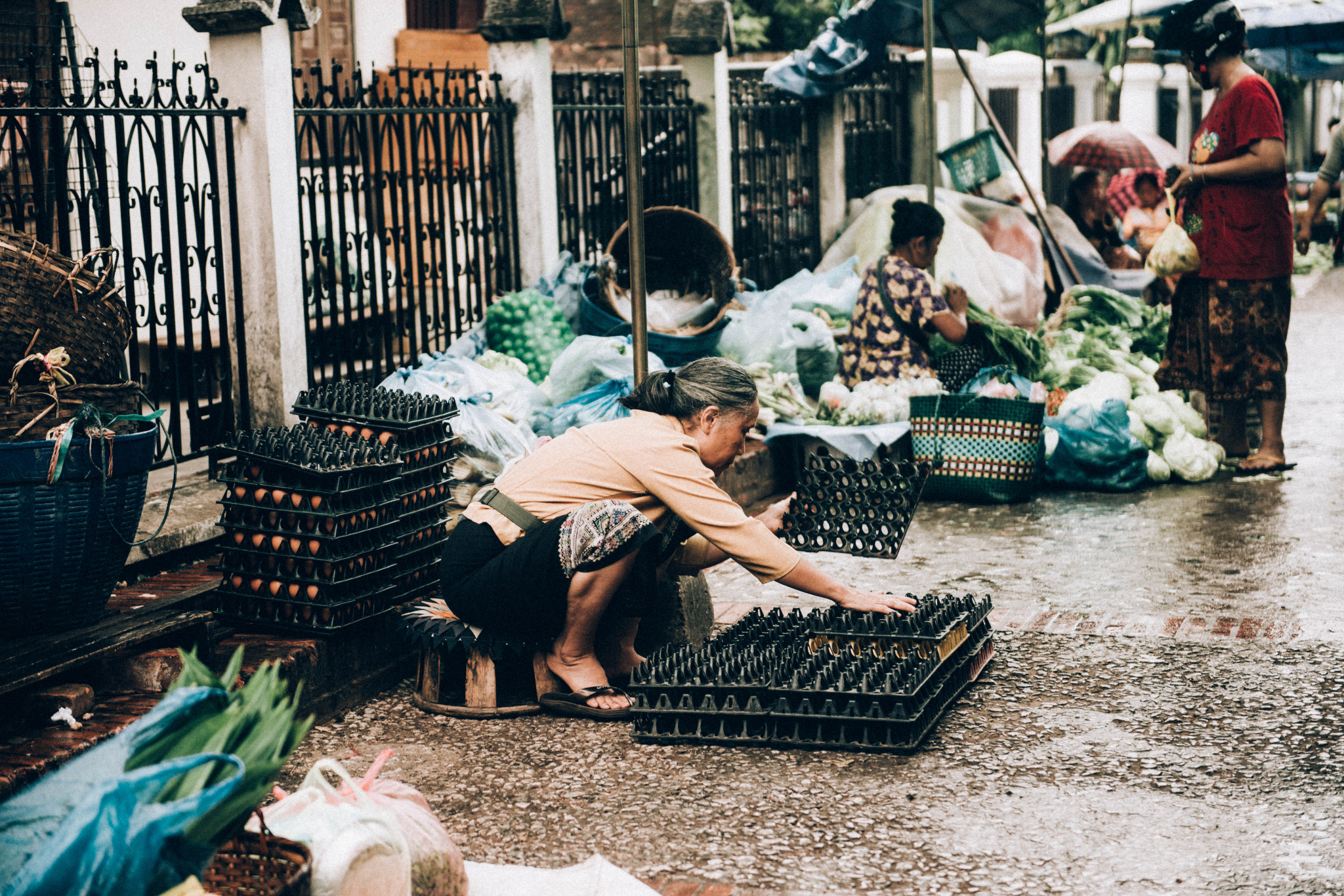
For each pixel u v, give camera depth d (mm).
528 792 3428
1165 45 7090
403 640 4449
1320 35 11586
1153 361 8336
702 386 3883
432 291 6941
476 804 3363
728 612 5016
